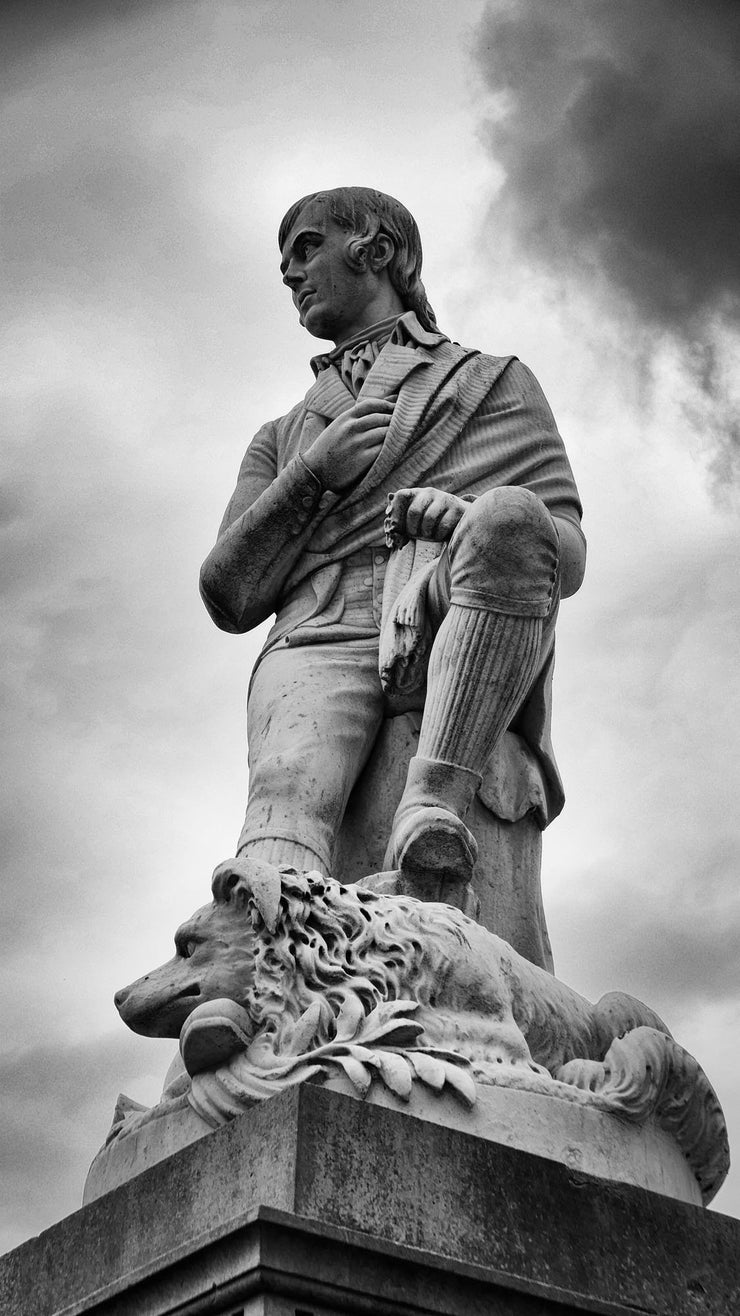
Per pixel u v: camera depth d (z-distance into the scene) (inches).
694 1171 140.8
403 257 187.8
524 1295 114.1
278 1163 112.3
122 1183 129.1
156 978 132.3
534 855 162.9
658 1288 121.7
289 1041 124.8
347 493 172.2
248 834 156.0
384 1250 109.7
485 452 173.2
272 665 167.5
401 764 163.3
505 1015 133.5
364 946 131.0
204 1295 108.8
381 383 176.2
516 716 163.8
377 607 168.2
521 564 151.3
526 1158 121.0
